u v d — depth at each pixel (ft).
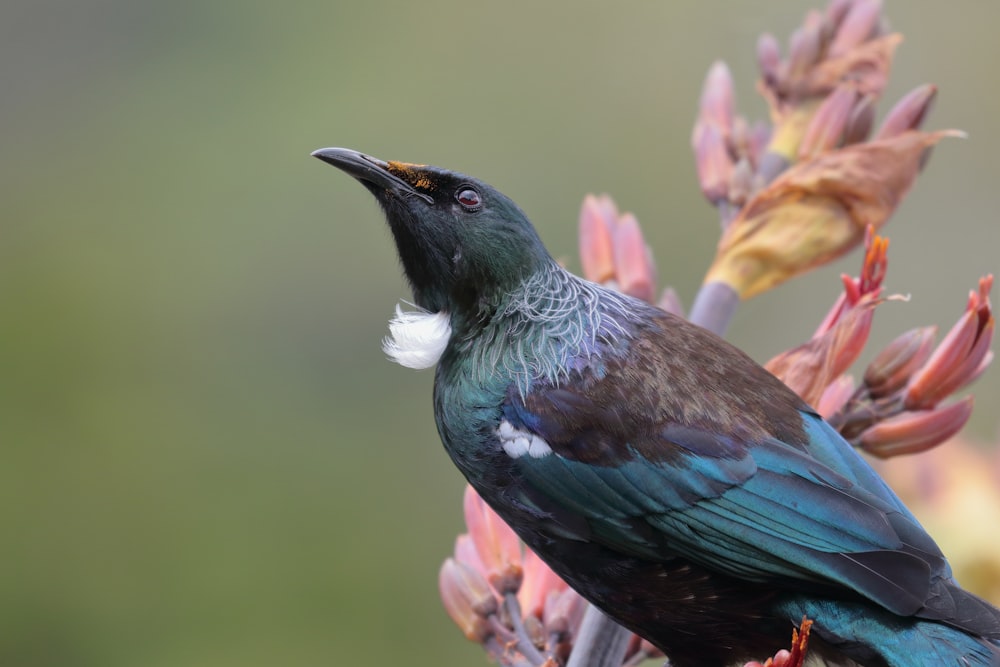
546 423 19.13
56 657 49.34
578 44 56.95
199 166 58.03
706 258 53.83
